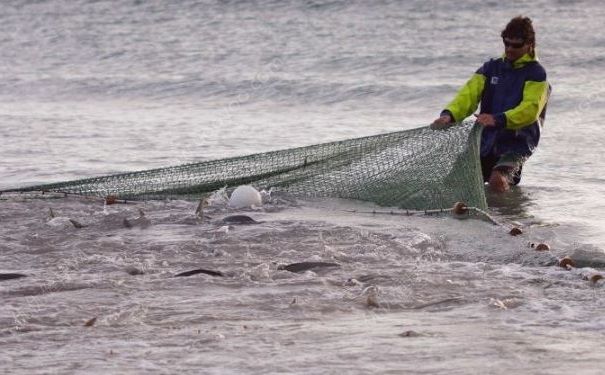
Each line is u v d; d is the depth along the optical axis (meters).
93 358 16.41
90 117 58.53
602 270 22.95
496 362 15.87
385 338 17.36
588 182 36.91
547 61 79.31
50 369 15.88
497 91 33.06
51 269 23.34
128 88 76.19
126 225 28.08
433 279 21.88
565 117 57.53
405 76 77.44
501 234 27.28
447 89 69.19
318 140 48.19
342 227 27.61
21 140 47.88
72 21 115.31
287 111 63.78
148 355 16.52
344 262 23.97
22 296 20.91
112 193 32.38
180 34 103.06
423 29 97.00
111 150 44.59
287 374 15.42
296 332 17.84
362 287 21.33
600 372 15.31
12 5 127.25
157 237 26.77
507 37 32.59
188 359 16.27
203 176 32.91
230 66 85.56
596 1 105.12
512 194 34.25
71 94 75.00
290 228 27.59
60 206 30.91
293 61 85.44
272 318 19.02
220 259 24.28
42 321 19.02
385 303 19.98
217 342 17.23
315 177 32.69
